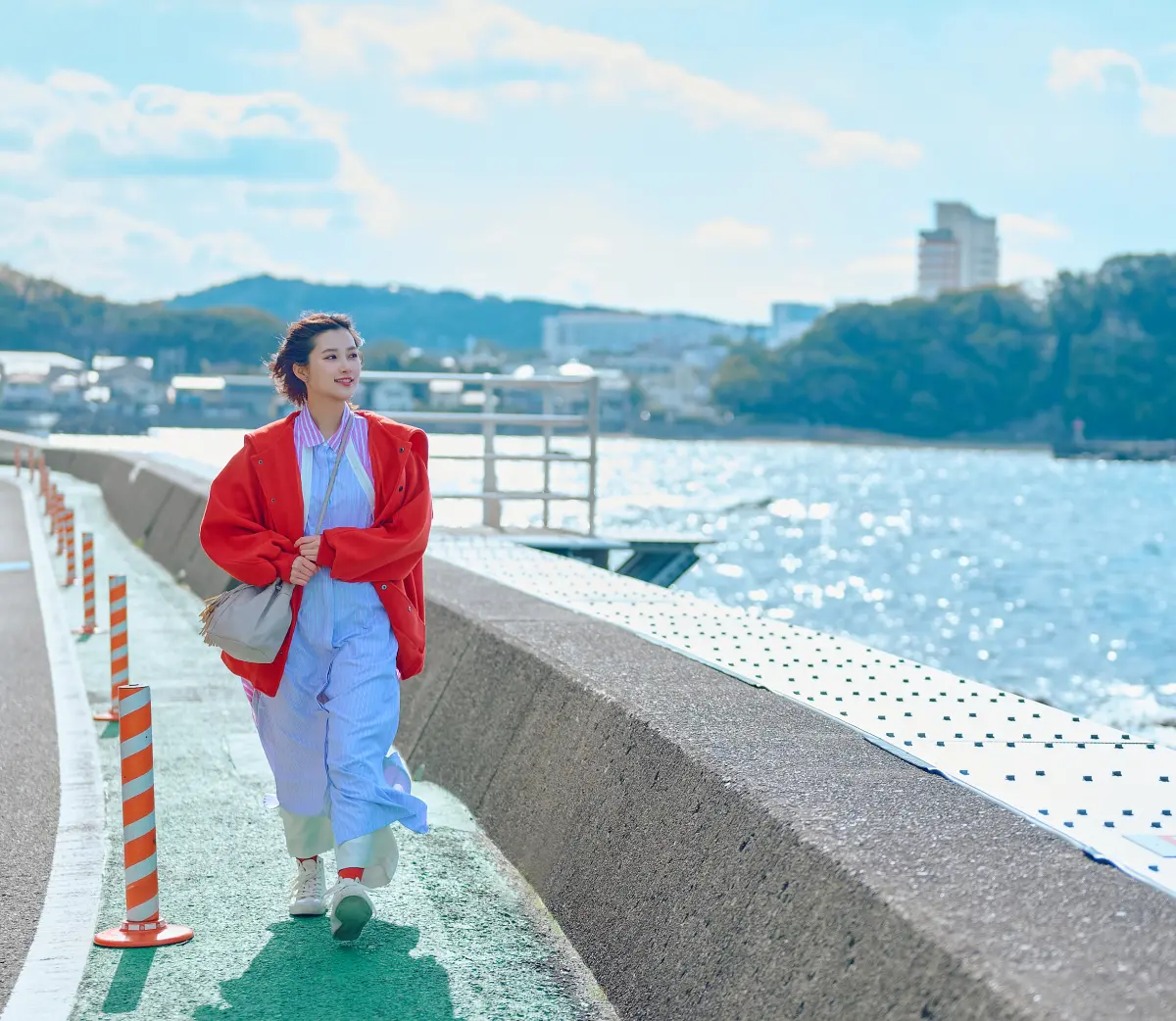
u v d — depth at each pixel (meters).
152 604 13.85
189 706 8.60
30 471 35.59
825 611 41.47
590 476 15.02
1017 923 2.83
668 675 5.54
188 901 4.96
